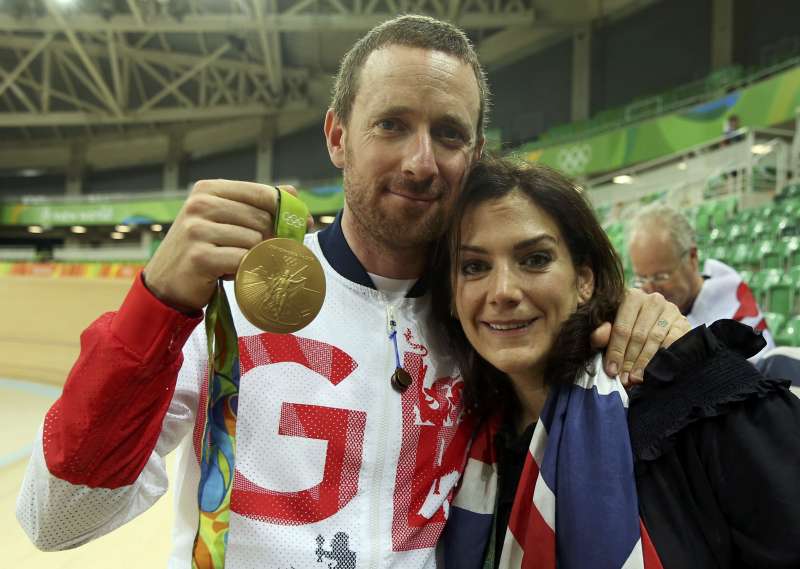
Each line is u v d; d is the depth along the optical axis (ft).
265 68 63.57
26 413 20.18
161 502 10.97
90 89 70.08
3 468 13.87
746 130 27.37
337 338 3.75
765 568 2.83
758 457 2.92
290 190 2.98
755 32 40.14
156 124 75.56
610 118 46.11
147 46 61.87
